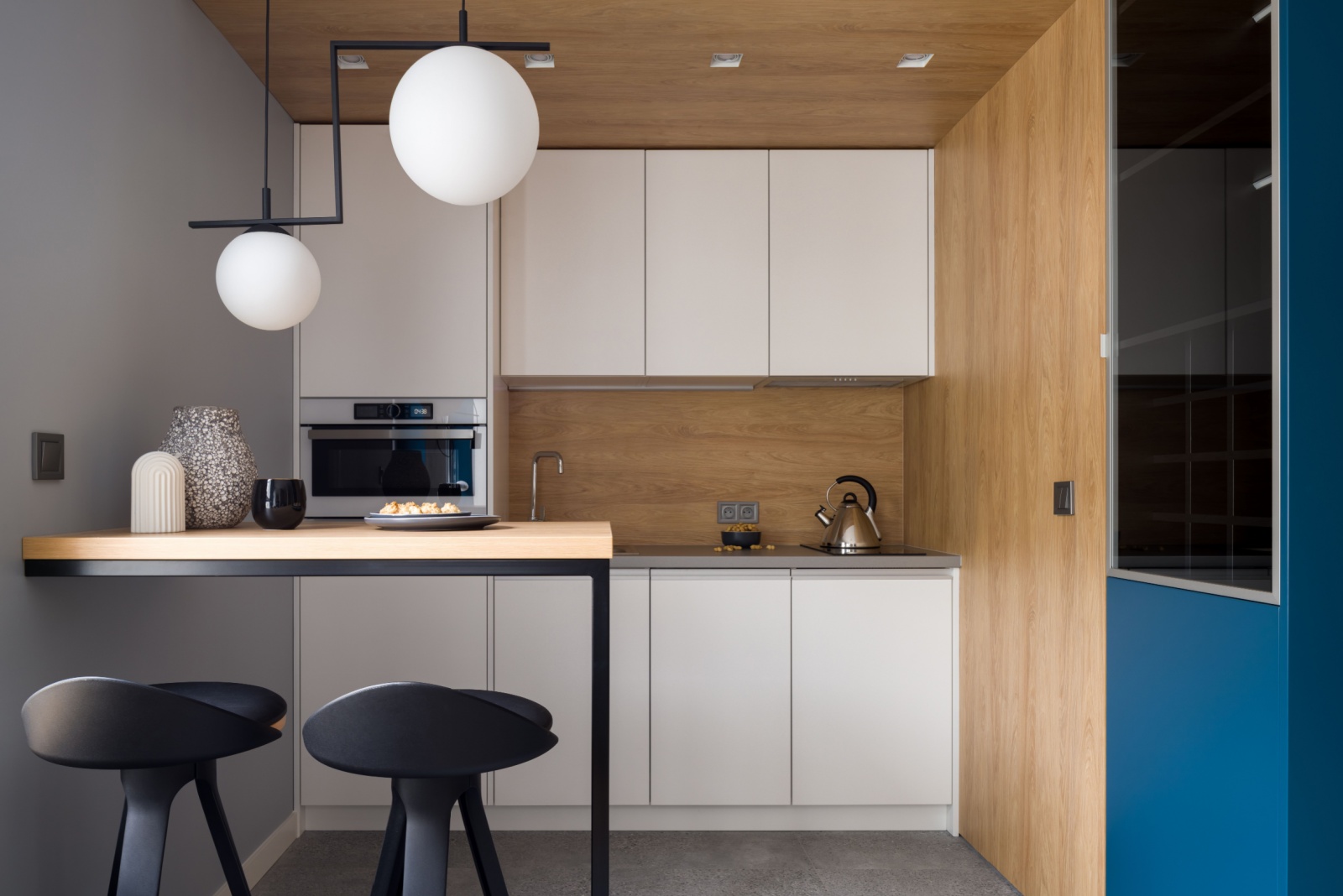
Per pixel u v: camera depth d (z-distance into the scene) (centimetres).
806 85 304
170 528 189
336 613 326
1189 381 192
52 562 172
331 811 331
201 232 255
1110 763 223
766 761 329
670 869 297
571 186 355
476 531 197
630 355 354
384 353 338
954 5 251
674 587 330
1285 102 164
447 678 327
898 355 357
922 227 359
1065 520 247
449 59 165
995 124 300
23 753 172
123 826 163
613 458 392
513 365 352
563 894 278
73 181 190
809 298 357
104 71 202
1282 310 165
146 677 220
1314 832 162
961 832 326
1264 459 168
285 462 327
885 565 331
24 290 173
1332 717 162
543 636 329
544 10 256
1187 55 193
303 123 342
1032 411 268
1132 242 215
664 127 339
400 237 340
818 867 299
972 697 316
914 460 383
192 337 249
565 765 328
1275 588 165
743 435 396
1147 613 207
